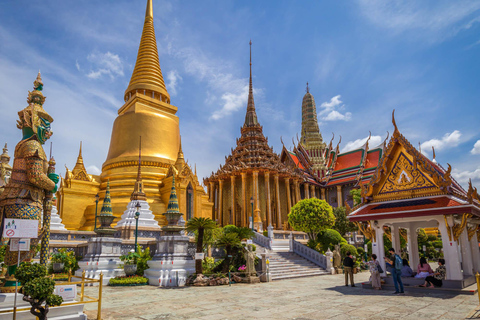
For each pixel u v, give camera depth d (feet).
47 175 40.70
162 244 75.10
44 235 38.81
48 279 29.12
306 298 50.11
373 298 48.47
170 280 68.69
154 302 48.03
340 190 216.13
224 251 91.56
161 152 144.15
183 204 128.57
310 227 122.52
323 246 121.39
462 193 60.34
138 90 156.66
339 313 38.09
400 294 51.37
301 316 36.94
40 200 38.99
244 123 209.97
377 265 58.18
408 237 72.13
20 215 36.70
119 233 90.12
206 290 61.36
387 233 75.61
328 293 55.26
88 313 40.27
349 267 64.95
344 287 63.67
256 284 71.00
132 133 143.84
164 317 37.83
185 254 74.49
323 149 240.53
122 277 71.82
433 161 66.13
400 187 61.05
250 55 227.61
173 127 152.15
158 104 156.04
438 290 52.70
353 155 227.20
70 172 129.08
